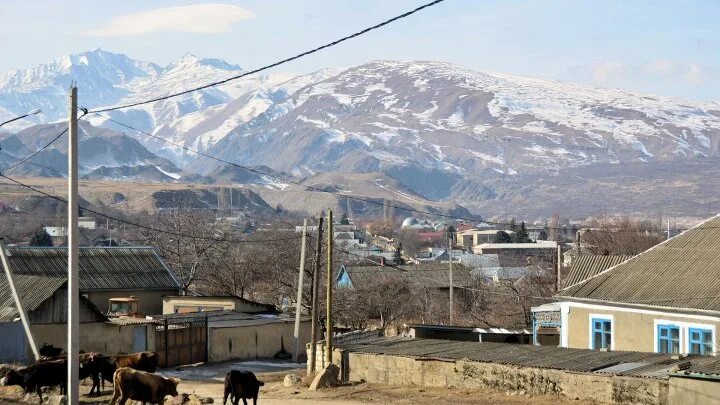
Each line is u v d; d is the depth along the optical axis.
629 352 36.16
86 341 49.53
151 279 70.56
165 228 114.50
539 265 103.88
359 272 98.56
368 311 86.00
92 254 71.19
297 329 57.97
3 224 184.88
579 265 54.34
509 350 37.81
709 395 27.08
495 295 85.25
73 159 24.55
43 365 33.06
